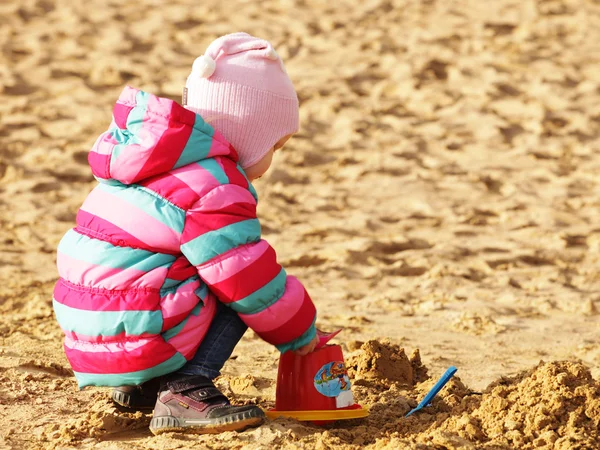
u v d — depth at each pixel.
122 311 4.24
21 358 5.76
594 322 7.78
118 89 16.89
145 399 4.74
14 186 12.06
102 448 4.29
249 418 4.34
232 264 4.27
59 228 10.61
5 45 19.28
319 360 4.68
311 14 22.58
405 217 11.47
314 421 4.63
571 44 20.45
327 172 13.29
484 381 5.82
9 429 4.59
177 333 4.30
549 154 14.31
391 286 8.96
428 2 23.77
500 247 10.33
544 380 4.46
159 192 4.33
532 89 17.42
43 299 7.80
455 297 8.46
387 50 19.67
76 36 20.11
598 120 15.94
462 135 15.12
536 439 4.16
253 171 4.76
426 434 4.20
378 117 15.85
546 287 8.91
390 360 5.49
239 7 23.22
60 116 15.16
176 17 22.05
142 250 4.31
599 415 4.23
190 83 4.71
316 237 10.62
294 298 4.44
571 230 10.98
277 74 4.71
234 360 6.12
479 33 20.88
